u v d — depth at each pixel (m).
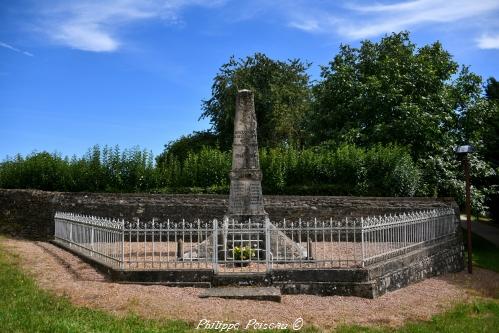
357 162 25.64
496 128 30.53
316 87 34.28
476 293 13.56
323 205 22.86
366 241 15.16
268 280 11.91
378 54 32.78
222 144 47.59
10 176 26.72
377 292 11.99
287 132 45.00
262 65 48.59
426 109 28.91
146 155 27.02
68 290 10.89
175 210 22.98
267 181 25.67
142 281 11.97
